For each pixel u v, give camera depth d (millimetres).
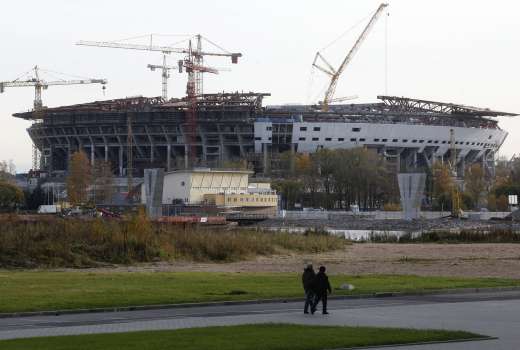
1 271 120438
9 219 166875
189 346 46281
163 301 72938
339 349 46406
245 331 53000
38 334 53406
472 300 77625
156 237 148750
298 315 64938
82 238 144125
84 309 67688
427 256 161000
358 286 89062
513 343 49281
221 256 149250
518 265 132625
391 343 48500
